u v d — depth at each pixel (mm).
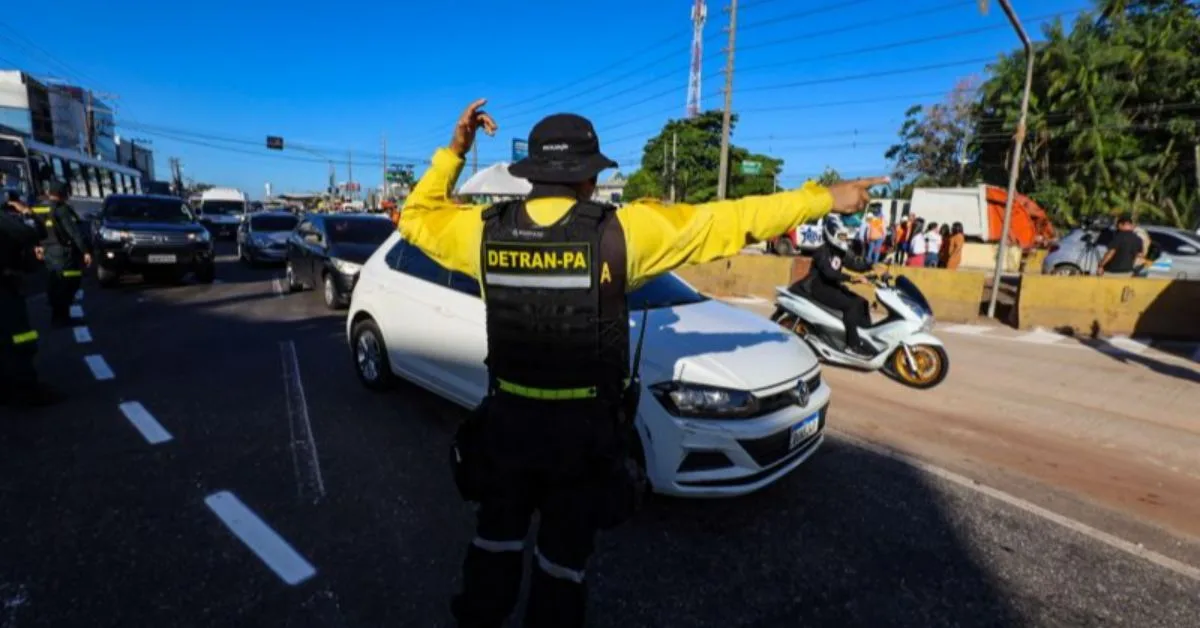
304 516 3111
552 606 1682
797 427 3273
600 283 1581
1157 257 12406
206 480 3465
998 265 9719
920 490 3605
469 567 1768
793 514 3285
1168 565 2914
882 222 18750
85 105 51688
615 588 2625
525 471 1668
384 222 10172
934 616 2508
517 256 1605
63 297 7473
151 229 10445
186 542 2854
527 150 1709
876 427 4703
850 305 6070
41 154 14453
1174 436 4672
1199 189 27328
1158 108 28828
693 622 2430
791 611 2512
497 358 1692
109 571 2617
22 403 4496
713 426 3000
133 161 65625
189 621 2340
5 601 2400
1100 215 28516
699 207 1650
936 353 5746
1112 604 2615
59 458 3682
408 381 4984
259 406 4691
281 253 13672
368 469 3654
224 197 26641
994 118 33500
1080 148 29594
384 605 2471
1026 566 2871
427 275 4594
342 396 4977
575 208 1603
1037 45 31125
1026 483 3775
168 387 5086
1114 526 3270
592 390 1643
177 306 8922
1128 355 7371
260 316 8312
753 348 3459
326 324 7828
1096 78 29141
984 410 5199
